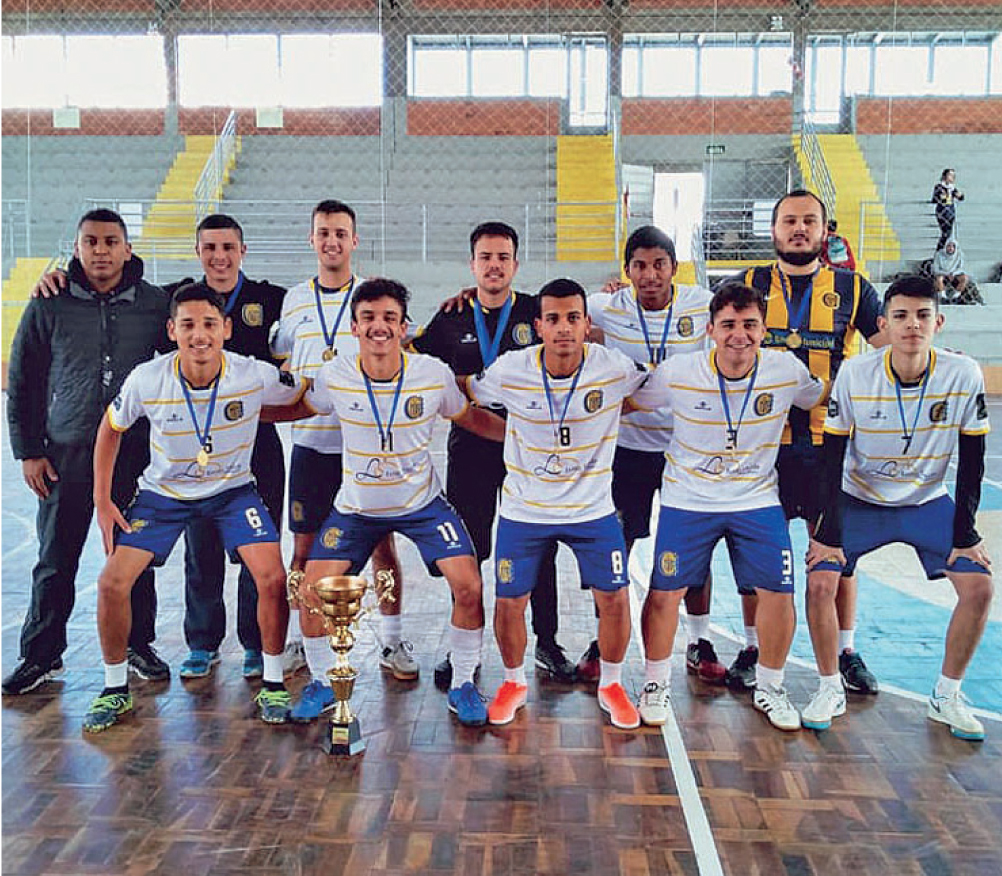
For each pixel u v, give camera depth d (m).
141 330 3.41
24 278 15.00
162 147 18.09
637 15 17.97
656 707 3.18
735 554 3.20
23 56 17.92
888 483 3.24
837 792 2.69
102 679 3.55
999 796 2.67
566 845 2.41
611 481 3.36
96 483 3.17
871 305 3.43
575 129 18.69
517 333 3.45
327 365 3.14
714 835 2.46
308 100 18.06
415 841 2.43
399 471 3.15
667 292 3.55
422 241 16.27
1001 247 16.23
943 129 18.36
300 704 3.19
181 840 2.44
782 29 17.98
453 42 18.62
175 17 17.92
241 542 3.23
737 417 3.07
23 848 2.40
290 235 16.36
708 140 18.38
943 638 4.07
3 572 5.19
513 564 3.17
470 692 3.23
